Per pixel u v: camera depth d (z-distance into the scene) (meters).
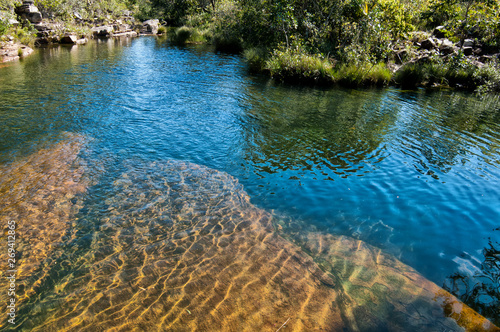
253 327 2.78
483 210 4.85
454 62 14.88
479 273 3.61
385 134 8.05
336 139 7.61
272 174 5.86
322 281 3.38
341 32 17.70
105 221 4.26
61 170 5.57
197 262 3.57
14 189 4.91
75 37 25.39
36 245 3.75
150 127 7.89
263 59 16.42
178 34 27.72
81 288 3.16
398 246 4.04
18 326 2.74
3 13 20.17
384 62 16.09
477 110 10.70
